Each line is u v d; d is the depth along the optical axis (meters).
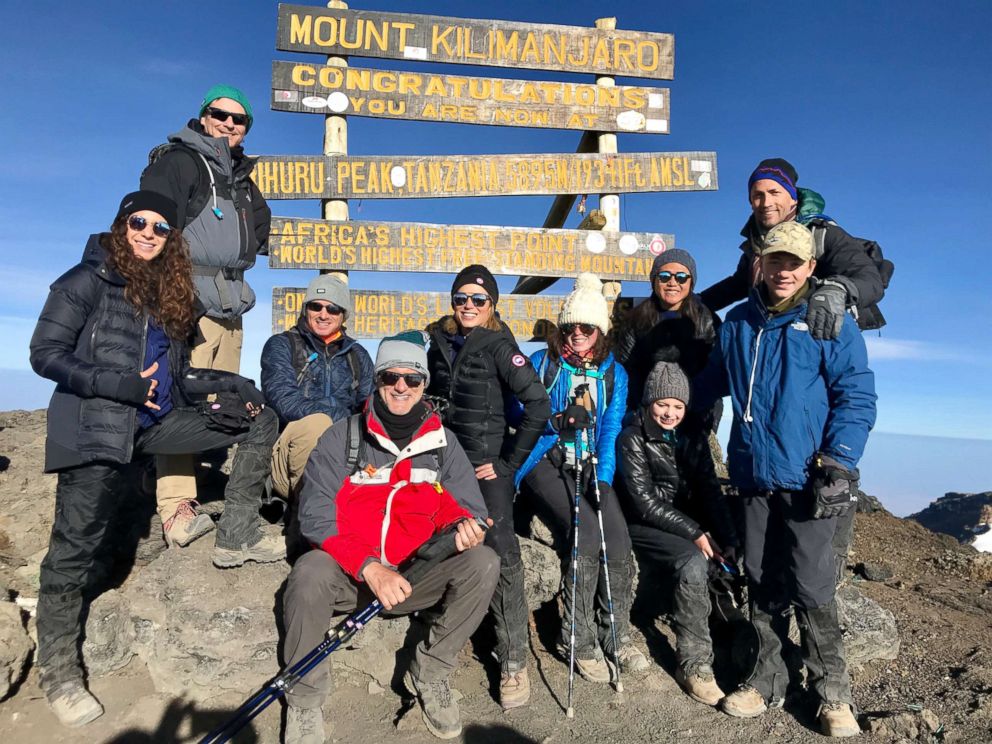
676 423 3.99
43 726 3.01
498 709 3.50
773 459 3.42
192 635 3.26
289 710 3.06
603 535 3.88
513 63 6.44
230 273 3.88
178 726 3.10
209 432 3.37
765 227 4.24
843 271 3.94
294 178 6.16
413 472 3.33
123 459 2.95
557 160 6.55
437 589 3.30
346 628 2.90
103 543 3.83
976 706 3.68
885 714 3.55
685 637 3.79
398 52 6.21
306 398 3.81
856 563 6.07
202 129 3.90
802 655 3.56
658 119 6.73
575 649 3.81
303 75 6.04
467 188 6.42
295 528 3.71
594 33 6.57
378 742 3.15
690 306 4.67
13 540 4.00
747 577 3.66
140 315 3.08
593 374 4.16
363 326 6.22
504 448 4.03
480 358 3.77
